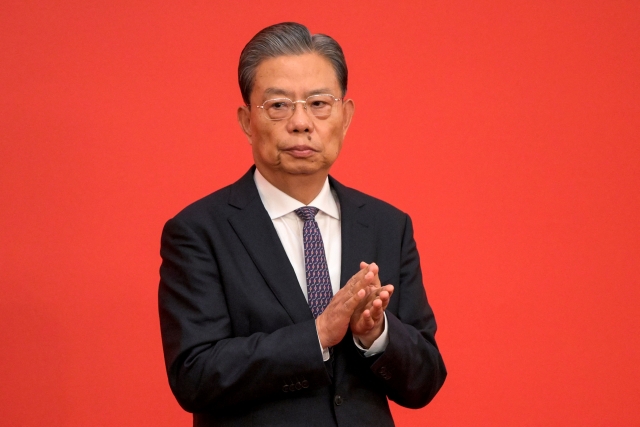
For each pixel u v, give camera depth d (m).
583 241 12.91
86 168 11.67
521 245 12.77
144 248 11.79
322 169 7.61
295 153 7.40
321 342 7.01
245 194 7.80
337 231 7.87
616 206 12.98
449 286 12.55
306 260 7.54
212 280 7.43
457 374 12.53
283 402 7.22
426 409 12.52
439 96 12.64
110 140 11.76
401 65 12.56
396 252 7.91
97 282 11.64
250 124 7.73
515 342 12.70
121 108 11.82
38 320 11.45
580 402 12.80
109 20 11.84
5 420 11.28
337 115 7.58
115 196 11.73
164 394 11.80
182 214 7.71
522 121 12.82
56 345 11.49
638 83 13.07
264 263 7.45
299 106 7.38
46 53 11.65
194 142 11.99
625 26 13.05
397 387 7.38
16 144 11.49
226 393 7.01
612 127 13.01
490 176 12.73
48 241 11.52
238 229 7.58
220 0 12.16
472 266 12.64
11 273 11.39
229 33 12.16
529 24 12.88
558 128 12.90
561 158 12.90
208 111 12.06
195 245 7.51
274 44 7.48
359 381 7.46
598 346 12.88
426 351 7.50
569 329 12.83
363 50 12.48
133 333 11.73
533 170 12.84
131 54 11.88
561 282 12.84
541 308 12.78
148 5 11.95
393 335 7.21
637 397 12.92
